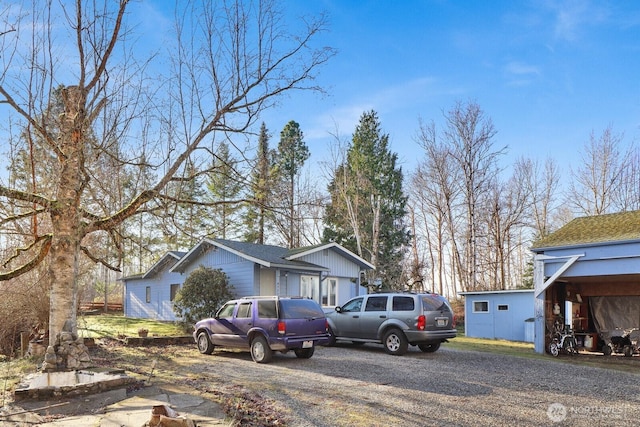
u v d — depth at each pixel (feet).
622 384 31.48
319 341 39.50
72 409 21.27
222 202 34.91
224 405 22.47
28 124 30.63
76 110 30.68
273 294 68.44
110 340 50.49
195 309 61.46
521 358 44.62
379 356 42.63
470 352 47.93
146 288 94.99
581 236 52.08
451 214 119.55
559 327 52.65
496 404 24.59
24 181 34.37
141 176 34.27
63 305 29.99
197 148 33.94
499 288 123.24
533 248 52.70
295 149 131.64
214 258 73.36
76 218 31.04
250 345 38.91
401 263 128.26
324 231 124.26
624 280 59.31
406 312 43.91
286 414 21.93
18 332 46.78
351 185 117.80
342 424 20.58
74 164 30.94
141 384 27.17
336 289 77.51
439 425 20.71
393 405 23.95
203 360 39.06
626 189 122.83
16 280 43.88
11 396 23.84
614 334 55.72
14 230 34.32
